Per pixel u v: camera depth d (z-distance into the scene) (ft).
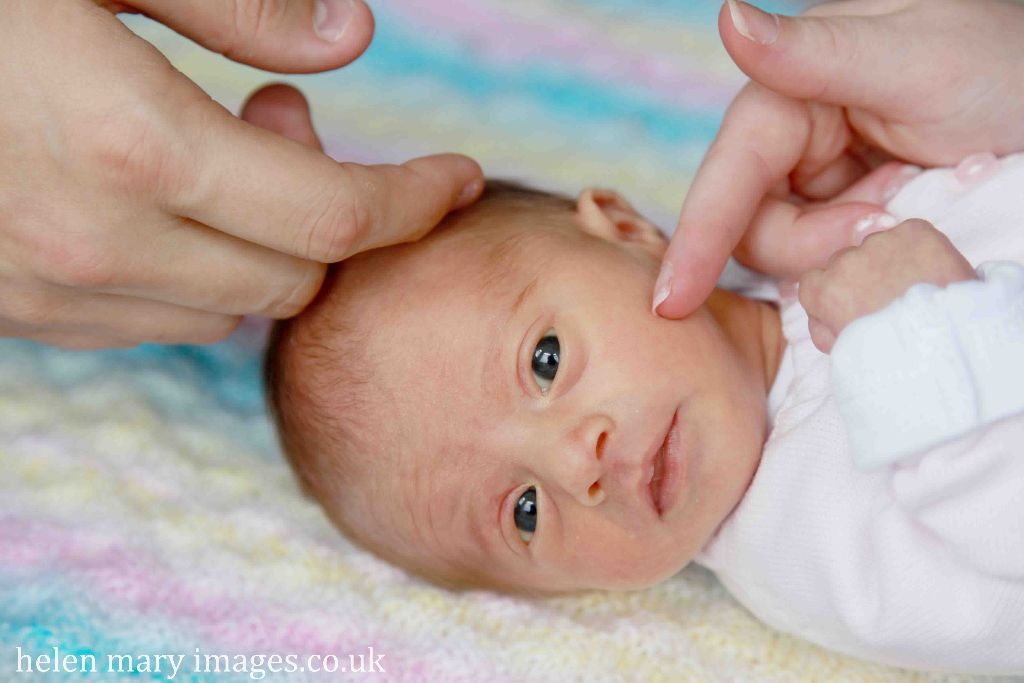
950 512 1.53
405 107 2.19
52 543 1.74
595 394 1.69
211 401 1.94
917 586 1.59
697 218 1.73
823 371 1.72
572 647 1.71
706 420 1.70
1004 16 1.72
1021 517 1.51
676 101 2.19
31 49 1.53
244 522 1.80
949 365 1.48
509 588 1.81
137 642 1.68
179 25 1.60
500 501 1.74
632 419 1.68
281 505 1.85
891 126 1.77
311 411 1.82
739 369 1.73
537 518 1.73
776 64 1.68
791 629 1.73
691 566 1.84
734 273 1.97
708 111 2.17
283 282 1.66
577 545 1.73
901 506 1.58
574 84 2.21
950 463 1.51
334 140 2.15
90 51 1.53
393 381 1.76
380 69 2.22
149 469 1.83
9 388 1.88
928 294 1.49
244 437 1.91
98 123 1.52
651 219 2.09
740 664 1.72
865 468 1.51
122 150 1.52
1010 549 1.52
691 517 1.71
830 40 1.69
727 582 1.78
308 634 1.71
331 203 1.57
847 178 1.87
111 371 1.91
